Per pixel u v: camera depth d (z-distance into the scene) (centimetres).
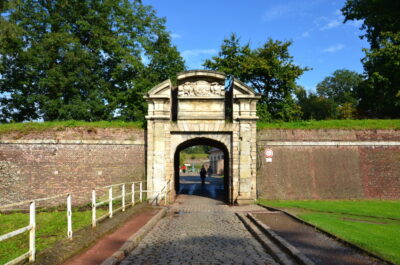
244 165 2131
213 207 1955
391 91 3017
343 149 2220
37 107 3362
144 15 3616
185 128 2153
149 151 2144
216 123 2161
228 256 856
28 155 2203
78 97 3222
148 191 2097
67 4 3152
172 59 3612
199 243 1012
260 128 2247
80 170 2206
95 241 945
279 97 3909
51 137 2222
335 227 1107
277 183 2189
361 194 2161
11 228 1519
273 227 1159
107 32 3384
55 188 2180
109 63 3578
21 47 3064
